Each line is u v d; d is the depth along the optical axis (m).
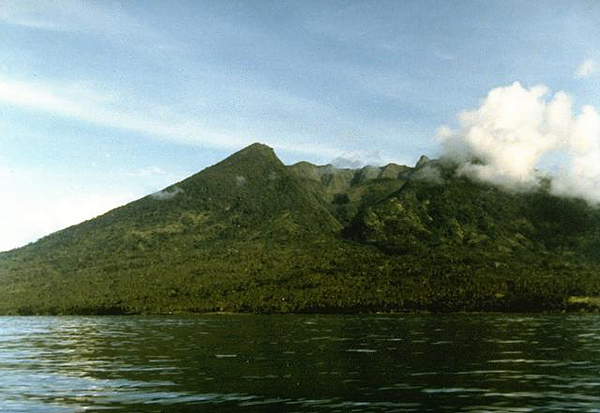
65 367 82.00
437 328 144.12
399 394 58.62
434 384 64.06
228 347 105.06
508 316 199.62
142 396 59.19
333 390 61.03
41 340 128.88
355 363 80.94
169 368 79.31
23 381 69.81
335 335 126.25
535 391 59.62
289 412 51.06
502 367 76.25
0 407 54.38
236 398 57.44
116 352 100.75
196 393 60.38
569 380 66.06
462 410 51.41
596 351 92.75
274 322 180.12
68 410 52.91
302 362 82.75
